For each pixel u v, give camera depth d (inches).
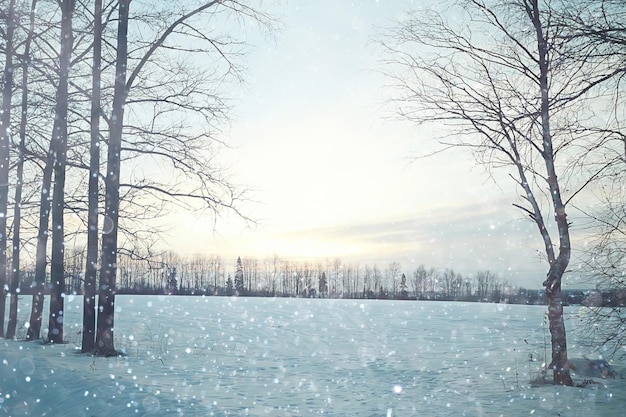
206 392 385.4
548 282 452.1
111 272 573.0
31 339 698.2
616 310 374.3
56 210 653.3
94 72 610.5
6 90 669.3
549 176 439.8
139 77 619.5
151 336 876.0
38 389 351.6
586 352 508.1
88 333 580.7
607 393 396.5
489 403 371.2
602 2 274.4
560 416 323.9
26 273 925.8
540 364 570.3
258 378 482.6
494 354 692.1
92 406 304.5
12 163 779.4
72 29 642.2
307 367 573.9
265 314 1643.7
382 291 3548.2
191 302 2369.6
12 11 624.7
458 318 1539.1
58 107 638.5
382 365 595.8
